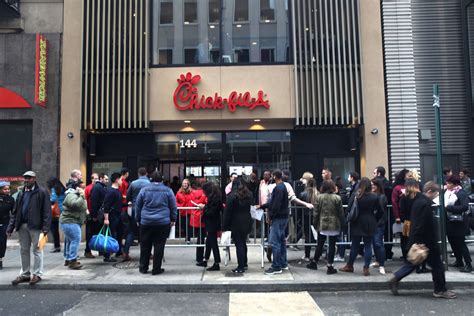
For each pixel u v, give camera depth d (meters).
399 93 12.40
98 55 12.38
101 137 13.02
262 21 12.83
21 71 12.61
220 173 12.78
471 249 10.33
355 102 12.27
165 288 7.28
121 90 12.40
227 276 7.77
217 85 12.35
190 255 9.92
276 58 12.66
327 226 7.83
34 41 12.66
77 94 12.50
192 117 12.26
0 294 7.10
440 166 8.08
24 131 12.74
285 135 12.90
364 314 6.01
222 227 8.16
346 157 12.86
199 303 6.59
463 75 12.93
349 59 12.30
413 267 6.91
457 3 13.09
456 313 6.02
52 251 10.63
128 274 7.99
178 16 12.92
